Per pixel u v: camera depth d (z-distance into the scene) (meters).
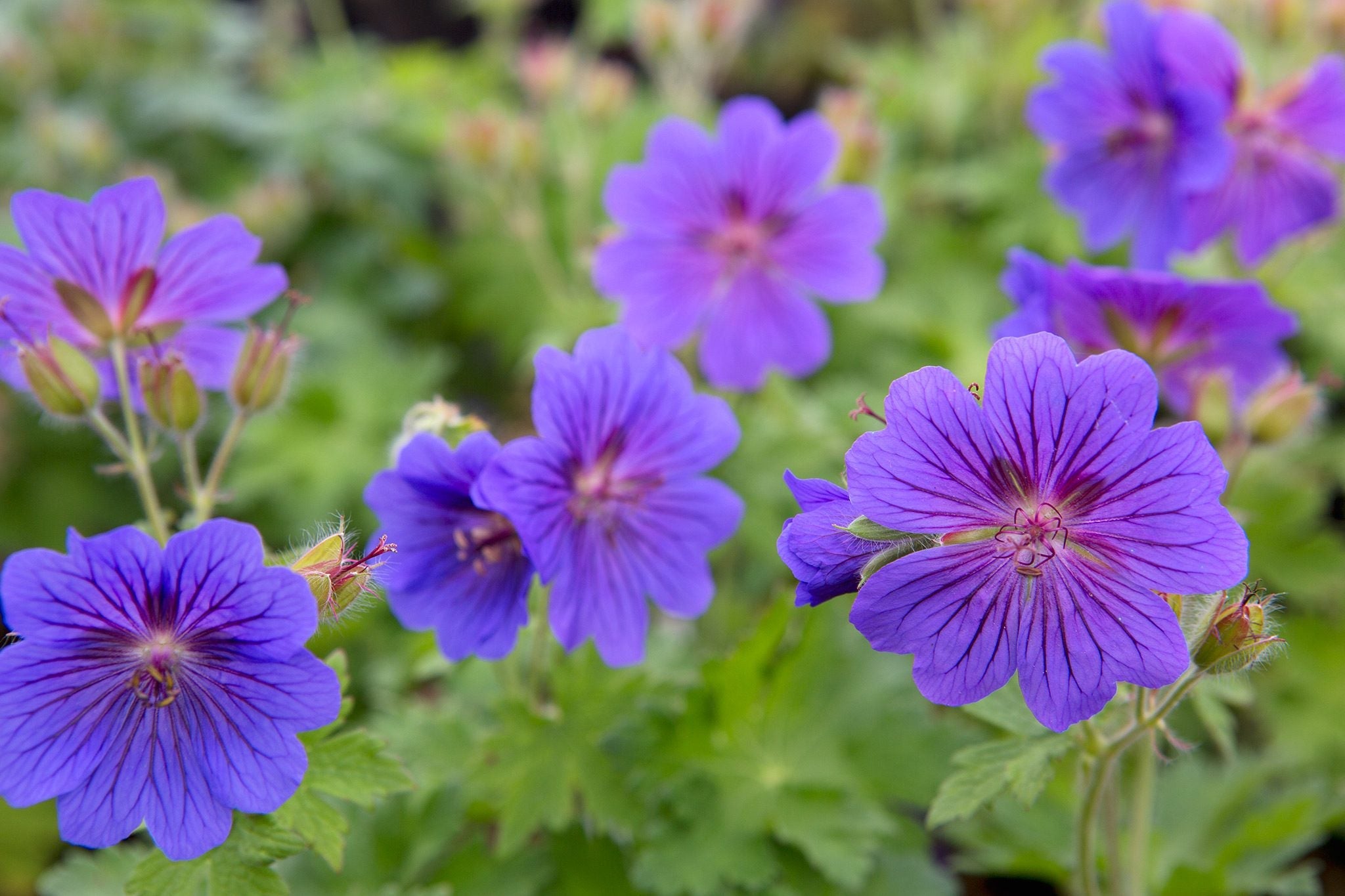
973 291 0.53
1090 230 0.42
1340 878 0.43
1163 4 0.46
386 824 0.37
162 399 0.32
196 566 0.28
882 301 0.53
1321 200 0.41
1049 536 0.28
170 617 0.28
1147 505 0.27
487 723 0.38
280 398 0.34
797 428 0.43
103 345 0.33
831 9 0.77
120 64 0.69
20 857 0.44
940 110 0.59
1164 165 0.40
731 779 0.37
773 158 0.40
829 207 0.40
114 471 0.33
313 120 0.61
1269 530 0.43
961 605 0.28
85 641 0.28
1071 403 0.27
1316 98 0.40
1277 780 0.43
